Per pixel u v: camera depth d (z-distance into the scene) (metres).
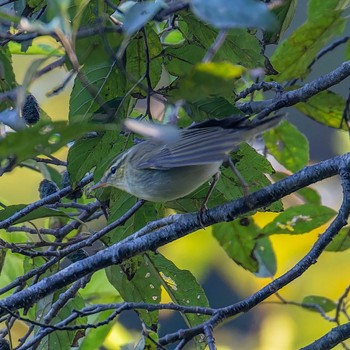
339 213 9.29
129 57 9.56
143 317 10.90
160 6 6.94
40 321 11.18
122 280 10.90
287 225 11.34
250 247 12.79
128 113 9.98
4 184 20.61
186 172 9.13
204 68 5.89
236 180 10.13
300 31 10.50
